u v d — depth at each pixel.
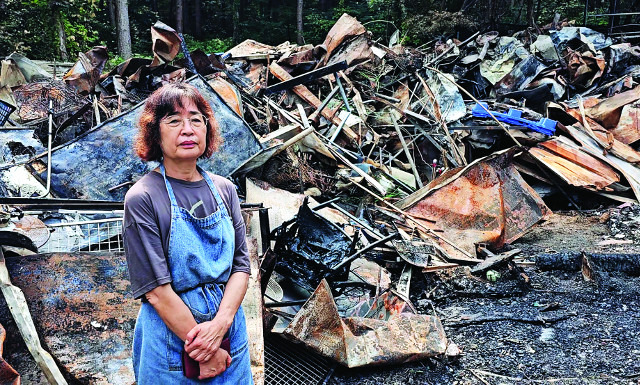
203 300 1.74
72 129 5.48
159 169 1.78
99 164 4.50
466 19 12.59
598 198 6.93
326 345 3.21
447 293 4.43
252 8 25.05
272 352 3.36
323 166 6.30
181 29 22.86
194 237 1.72
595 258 4.79
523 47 9.23
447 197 5.52
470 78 9.22
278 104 7.47
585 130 7.38
